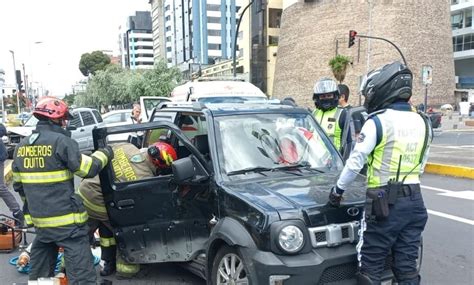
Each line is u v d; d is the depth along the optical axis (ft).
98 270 15.71
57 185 11.54
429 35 148.46
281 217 10.15
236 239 10.60
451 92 153.58
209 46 373.61
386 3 145.89
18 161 11.66
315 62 164.45
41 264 12.51
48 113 11.53
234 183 12.11
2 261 17.12
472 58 192.85
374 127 9.86
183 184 12.72
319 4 163.02
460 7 187.11
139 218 13.39
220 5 375.04
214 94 34.60
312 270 9.91
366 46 148.87
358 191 11.71
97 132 13.46
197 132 14.69
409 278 10.33
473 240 18.31
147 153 14.11
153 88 148.97
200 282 14.38
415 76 144.46
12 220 19.36
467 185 30.81
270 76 215.92
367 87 10.48
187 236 13.08
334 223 10.52
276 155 13.39
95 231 16.33
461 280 14.35
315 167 13.52
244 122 13.79
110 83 184.44
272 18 216.54
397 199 9.86
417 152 10.06
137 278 14.83
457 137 70.74
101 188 13.50
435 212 22.81
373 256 10.18
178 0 403.75
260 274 10.03
